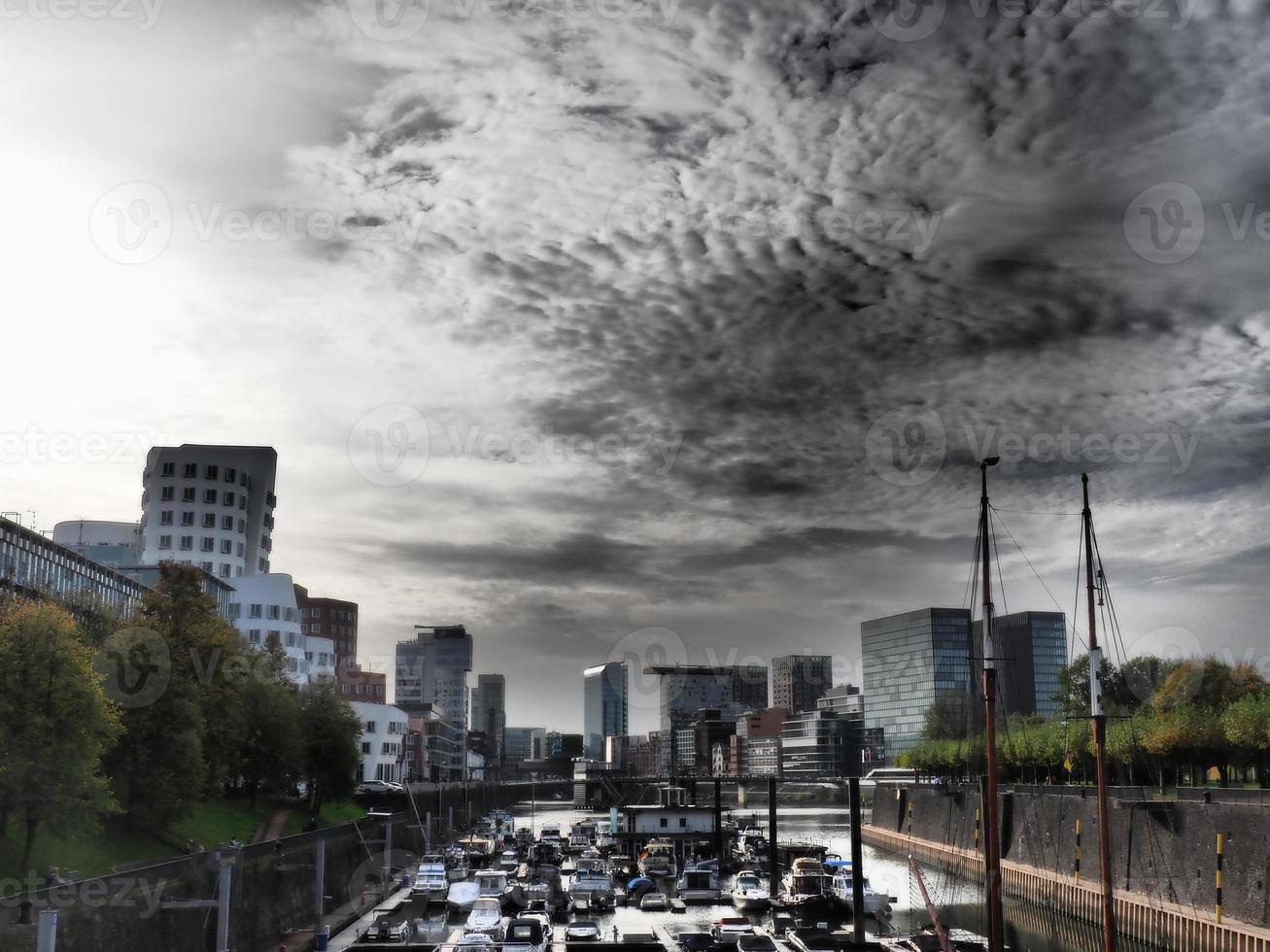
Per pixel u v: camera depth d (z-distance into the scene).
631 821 158.12
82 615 92.88
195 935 69.81
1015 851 136.25
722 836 165.12
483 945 75.50
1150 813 103.25
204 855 71.81
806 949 81.50
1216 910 88.25
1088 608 77.69
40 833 73.38
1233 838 90.19
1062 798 123.75
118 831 84.50
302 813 138.38
